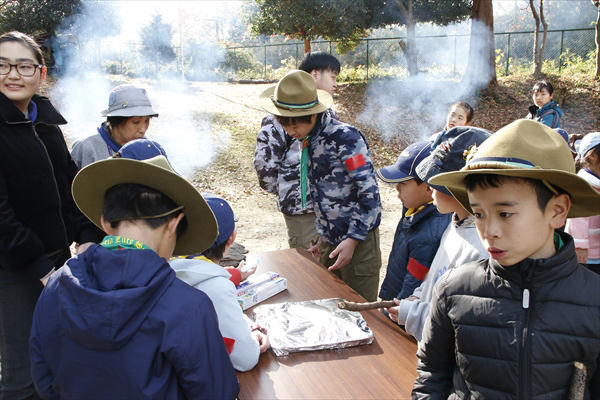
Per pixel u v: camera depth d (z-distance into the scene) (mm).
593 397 1041
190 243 1424
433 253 1938
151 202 1192
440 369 1275
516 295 1068
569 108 14227
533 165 972
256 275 2365
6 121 2037
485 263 1170
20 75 2057
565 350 1021
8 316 2164
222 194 7492
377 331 1806
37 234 2191
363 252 2734
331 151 2598
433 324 1238
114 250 1131
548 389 1030
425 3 16688
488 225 1043
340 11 14906
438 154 1605
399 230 2244
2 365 2225
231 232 1800
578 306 1024
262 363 1601
